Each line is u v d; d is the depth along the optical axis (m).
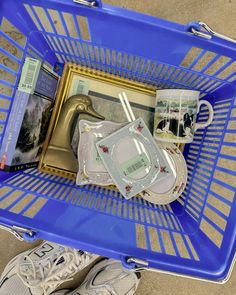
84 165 0.80
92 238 0.63
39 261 0.98
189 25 0.57
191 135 0.74
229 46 0.58
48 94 0.79
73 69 0.85
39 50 0.77
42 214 0.65
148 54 0.68
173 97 0.71
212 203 0.98
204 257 0.64
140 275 1.02
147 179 0.79
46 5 0.57
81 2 0.55
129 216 0.76
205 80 0.76
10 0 0.59
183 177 0.81
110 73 0.85
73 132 0.85
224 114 0.76
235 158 0.70
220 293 1.01
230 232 0.63
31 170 0.82
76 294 1.00
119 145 0.79
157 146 0.79
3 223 0.62
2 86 0.93
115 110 0.86
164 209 0.83
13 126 0.67
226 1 0.94
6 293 0.99
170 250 0.96
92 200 0.78
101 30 0.63
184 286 1.02
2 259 1.02
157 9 0.94
